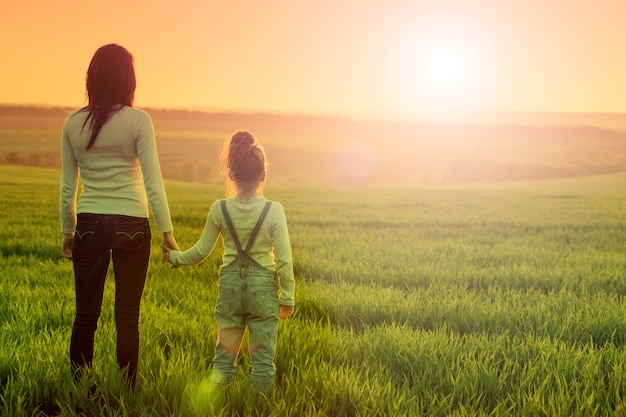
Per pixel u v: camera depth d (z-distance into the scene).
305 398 3.79
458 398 3.94
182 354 4.46
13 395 3.74
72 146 3.85
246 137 3.82
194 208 26.95
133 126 3.77
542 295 7.52
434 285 8.12
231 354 3.95
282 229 3.77
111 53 3.80
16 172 75.19
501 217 24.75
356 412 3.66
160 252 11.39
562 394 3.81
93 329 3.97
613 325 5.73
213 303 6.77
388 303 6.73
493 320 6.04
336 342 5.02
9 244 11.70
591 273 9.51
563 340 5.46
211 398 3.68
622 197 47.12
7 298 6.70
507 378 4.30
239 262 3.78
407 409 3.64
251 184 3.76
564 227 20.12
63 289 7.42
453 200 41.81
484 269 9.85
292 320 5.84
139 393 3.84
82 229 3.79
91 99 3.82
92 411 3.67
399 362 4.58
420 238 15.92
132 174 3.87
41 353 4.54
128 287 3.87
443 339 5.08
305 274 9.46
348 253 11.95
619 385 4.10
